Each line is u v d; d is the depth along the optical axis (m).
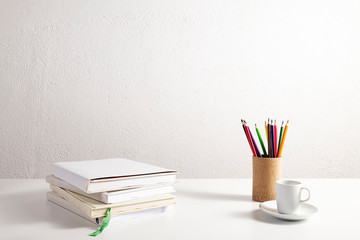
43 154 1.62
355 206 1.02
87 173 0.87
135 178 0.88
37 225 0.84
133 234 0.79
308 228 0.84
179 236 0.78
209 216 0.92
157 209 0.94
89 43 1.60
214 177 1.68
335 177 1.71
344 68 1.69
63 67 1.60
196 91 1.65
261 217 0.92
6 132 1.60
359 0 1.67
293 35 1.66
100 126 1.63
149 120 1.65
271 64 1.67
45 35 1.59
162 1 1.62
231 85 1.66
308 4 1.66
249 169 1.68
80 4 1.59
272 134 1.05
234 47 1.65
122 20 1.61
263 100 1.67
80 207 0.85
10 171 1.62
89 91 1.62
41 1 1.58
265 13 1.65
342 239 0.77
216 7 1.64
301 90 1.68
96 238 0.76
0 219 0.88
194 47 1.64
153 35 1.63
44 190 1.18
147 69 1.63
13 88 1.59
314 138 1.70
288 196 0.88
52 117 1.61
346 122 1.70
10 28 1.57
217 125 1.67
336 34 1.67
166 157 1.66
